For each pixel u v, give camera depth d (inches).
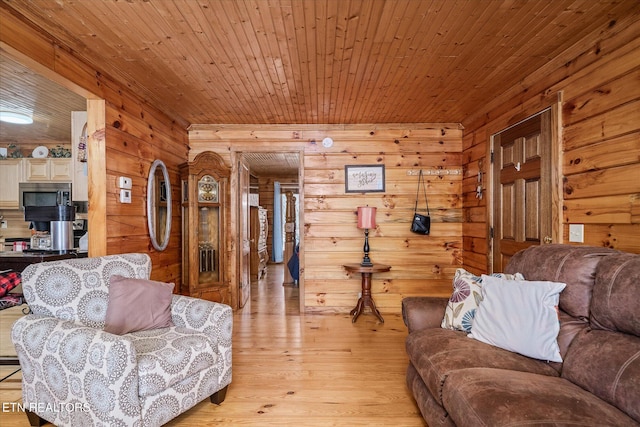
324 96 129.6
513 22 80.6
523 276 81.3
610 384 52.1
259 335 134.3
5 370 103.0
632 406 47.6
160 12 75.8
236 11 75.7
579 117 91.0
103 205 101.7
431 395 70.7
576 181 92.3
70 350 65.6
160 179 137.3
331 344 124.6
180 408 72.5
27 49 76.0
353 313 159.8
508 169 125.7
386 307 168.1
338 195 168.7
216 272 165.2
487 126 141.7
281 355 114.5
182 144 161.9
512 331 71.3
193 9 74.9
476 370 61.4
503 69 106.3
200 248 160.9
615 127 79.7
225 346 84.8
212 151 164.4
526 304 71.3
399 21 80.0
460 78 113.4
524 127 115.4
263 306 179.5
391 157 168.7
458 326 83.5
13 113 155.2
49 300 76.6
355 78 113.0
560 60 97.3
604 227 83.0
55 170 194.1
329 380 97.0
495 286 79.0
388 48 92.8
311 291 167.5
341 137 168.6
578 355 60.6
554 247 79.0
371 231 168.6
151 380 65.7
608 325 60.2
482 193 147.4
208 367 79.4
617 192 79.2
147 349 70.8
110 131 105.2
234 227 170.2
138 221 121.0
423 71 107.6
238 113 150.0
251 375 100.0
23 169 194.1
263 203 354.6
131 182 116.1
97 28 81.9
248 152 170.4
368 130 168.7
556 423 44.8
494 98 132.6
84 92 97.1
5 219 205.8
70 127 186.2
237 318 157.6
